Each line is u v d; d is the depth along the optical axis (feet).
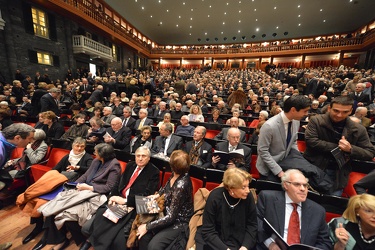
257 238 4.44
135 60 69.10
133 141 10.69
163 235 4.65
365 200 3.60
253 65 73.67
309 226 4.12
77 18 36.60
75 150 7.57
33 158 8.05
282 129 5.27
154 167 6.30
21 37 28.68
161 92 30.04
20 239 6.07
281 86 28.78
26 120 14.34
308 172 5.10
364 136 5.16
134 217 5.42
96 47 43.06
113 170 6.53
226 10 58.18
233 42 78.69
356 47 51.49
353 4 48.08
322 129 5.47
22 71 29.04
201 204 5.31
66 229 5.90
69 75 36.19
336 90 22.15
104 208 5.50
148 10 58.75
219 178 5.98
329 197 4.69
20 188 7.93
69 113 17.12
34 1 29.50
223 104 17.34
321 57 61.52
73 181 7.01
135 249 5.03
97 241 4.93
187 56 78.59
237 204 4.39
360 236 3.71
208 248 4.30
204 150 8.52
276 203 4.48
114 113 17.57
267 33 70.03
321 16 55.36
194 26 70.18
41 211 5.30
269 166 5.30
